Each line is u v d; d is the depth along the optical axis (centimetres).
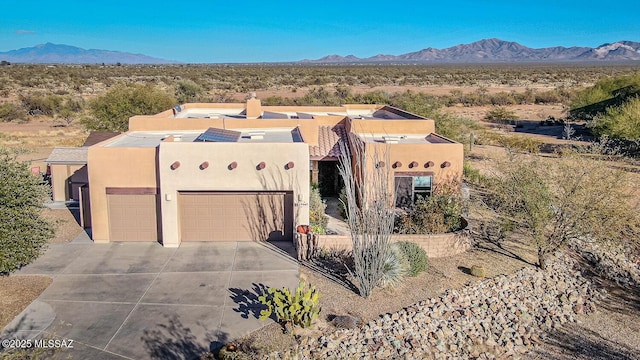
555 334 1524
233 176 2042
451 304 1605
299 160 2056
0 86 8594
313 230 2077
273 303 1565
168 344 1338
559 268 1942
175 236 2052
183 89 7581
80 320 1450
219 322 1457
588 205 1902
